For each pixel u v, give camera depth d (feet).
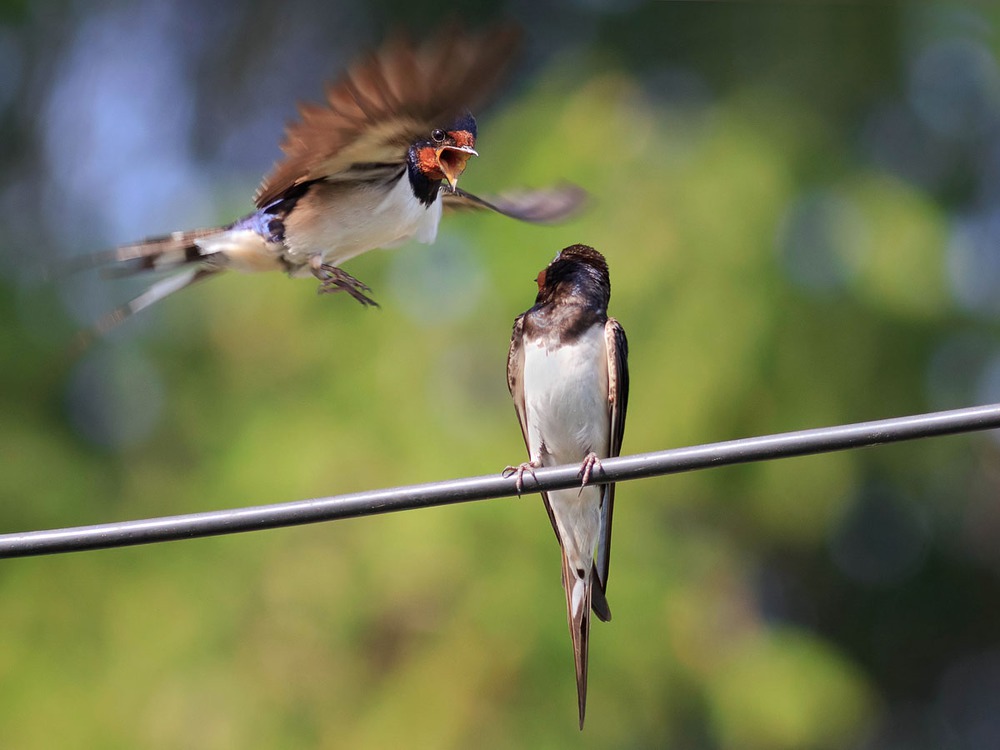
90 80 67.31
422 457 44.83
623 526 45.47
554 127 50.31
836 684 48.24
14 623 43.45
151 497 47.37
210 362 49.55
